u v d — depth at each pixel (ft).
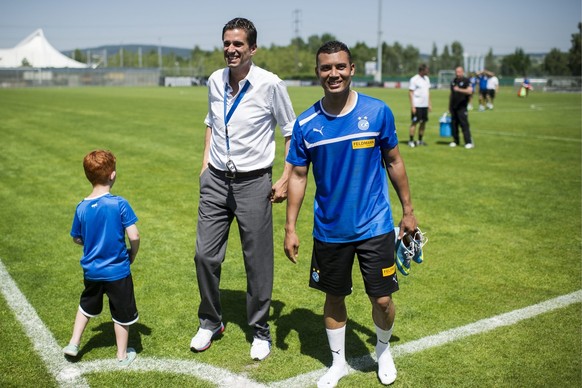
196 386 10.17
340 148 9.75
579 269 16.28
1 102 91.40
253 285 11.43
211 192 11.58
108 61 413.59
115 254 10.62
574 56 254.88
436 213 22.62
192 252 17.92
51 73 225.15
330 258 10.13
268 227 11.51
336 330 10.44
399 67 395.75
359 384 10.27
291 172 10.46
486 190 26.81
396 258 10.73
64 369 10.72
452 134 41.75
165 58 413.18
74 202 24.27
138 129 51.39
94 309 10.97
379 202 10.04
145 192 26.18
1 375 10.44
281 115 11.26
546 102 100.63
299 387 10.17
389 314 10.19
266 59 353.51
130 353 11.20
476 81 120.16
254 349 11.27
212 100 11.50
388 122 9.86
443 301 13.99
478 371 10.66
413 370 10.71
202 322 11.81
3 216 21.85
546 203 24.29
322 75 9.50
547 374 10.55
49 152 37.47
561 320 12.89
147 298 14.21
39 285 14.93
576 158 36.11
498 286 14.99
